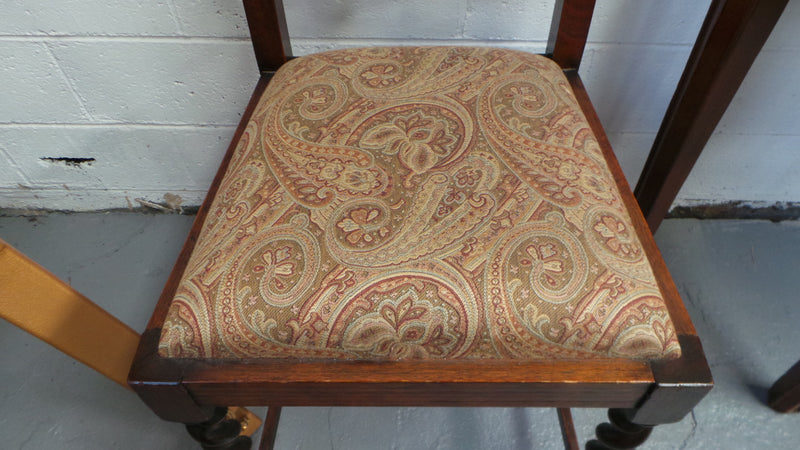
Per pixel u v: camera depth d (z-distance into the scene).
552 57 0.63
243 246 0.42
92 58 0.87
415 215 0.42
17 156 1.04
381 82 0.55
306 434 0.84
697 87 0.62
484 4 0.79
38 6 0.80
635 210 0.49
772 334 0.93
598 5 0.79
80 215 1.16
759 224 1.11
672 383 0.40
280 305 0.39
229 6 0.80
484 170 0.45
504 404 0.43
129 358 0.55
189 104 0.94
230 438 0.50
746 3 0.53
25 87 0.91
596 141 0.50
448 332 0.39
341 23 0.82
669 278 0.45
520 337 0.39
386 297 0.39
